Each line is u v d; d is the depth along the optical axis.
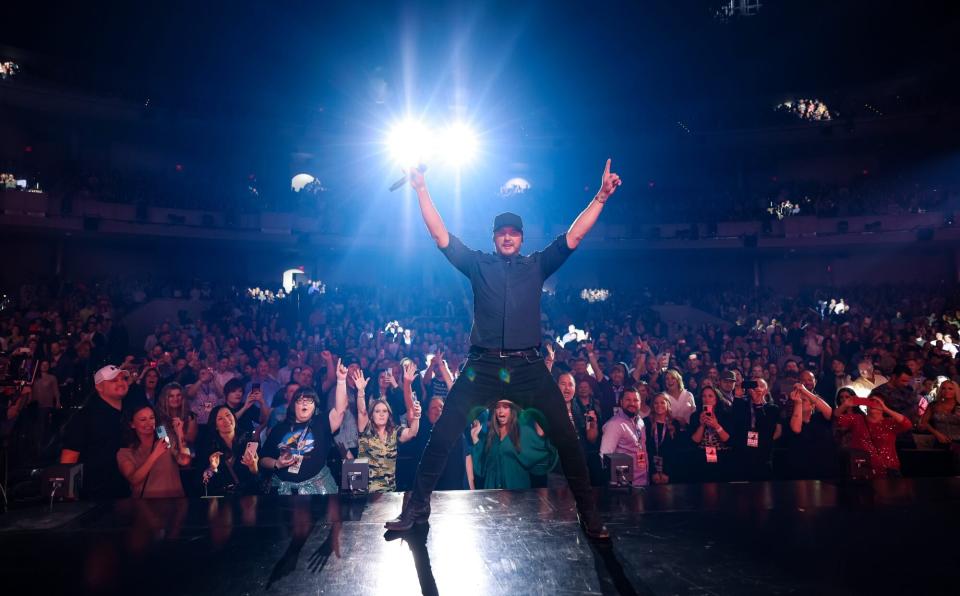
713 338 16.48
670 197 27.28
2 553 2.50
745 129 25.41
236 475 5.14
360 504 3.20
